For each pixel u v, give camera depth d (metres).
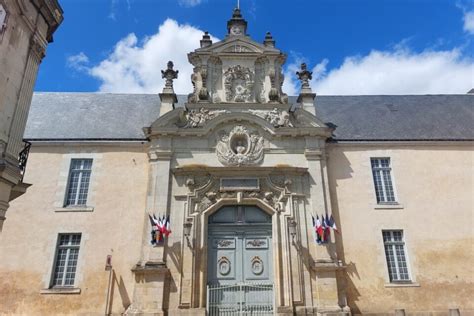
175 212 11.96
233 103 13.34
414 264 12.09
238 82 13.86
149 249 11.39
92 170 12.88
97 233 11.99
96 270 11.57
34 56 8.91
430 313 11.48
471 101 17.05
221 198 12.21
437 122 15.04
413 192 13.00
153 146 12.78
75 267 11.76
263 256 11.93
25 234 11.88
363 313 11.38
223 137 12.89
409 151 13.64
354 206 12.67
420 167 13.39
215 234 12.13
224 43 14.23
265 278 11.66
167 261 11.35
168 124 12.94
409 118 15.33
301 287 11.20
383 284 11.77
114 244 11.87
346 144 13.50
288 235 11.78
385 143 13.64
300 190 12.44
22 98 8.40
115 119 14.81
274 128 12.91
